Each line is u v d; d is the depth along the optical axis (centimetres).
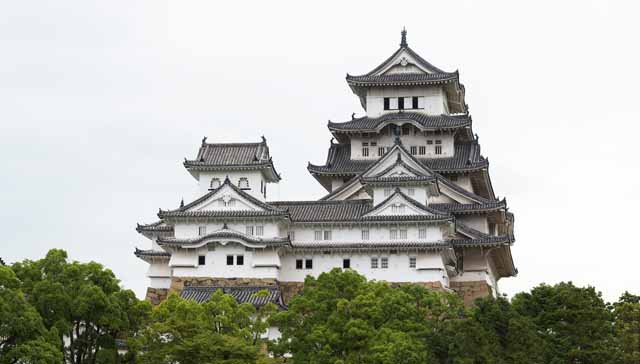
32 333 9519
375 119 17138
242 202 14250
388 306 10744
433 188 14988
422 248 13975
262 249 14012
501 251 15488
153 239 15375
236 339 10569
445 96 17712
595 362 10019
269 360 10900
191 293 13575
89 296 10294
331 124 16975
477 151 16838
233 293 13562
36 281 10500
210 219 14225
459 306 11669
